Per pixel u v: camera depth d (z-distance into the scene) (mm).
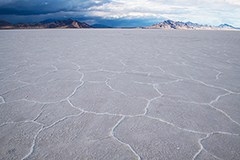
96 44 9039
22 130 1747
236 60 5109
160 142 1574
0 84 3027
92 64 4523
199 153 1446
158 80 3287
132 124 1858
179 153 1442
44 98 2488
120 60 5031
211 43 9758
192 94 2646
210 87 2936
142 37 14289
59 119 1950
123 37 14195
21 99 2447
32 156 1400
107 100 2432
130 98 2498
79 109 2178
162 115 2045
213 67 4285
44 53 6164
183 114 2070
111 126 1819
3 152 1444
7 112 2094
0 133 1695
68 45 8555
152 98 2504
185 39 12352
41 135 1669
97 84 3059
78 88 2867
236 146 1537
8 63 4602
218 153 1451
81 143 1556
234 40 11586
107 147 1505
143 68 4152
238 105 2303
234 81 3240
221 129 1784
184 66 4375
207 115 2051
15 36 14867
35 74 3619
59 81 3201
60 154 1422
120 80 3279
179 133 1709
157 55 5887
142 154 1425
